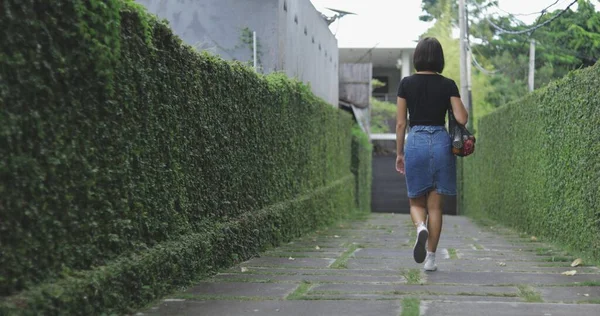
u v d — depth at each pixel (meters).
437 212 5.67
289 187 9.86
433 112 5.67
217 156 6.27
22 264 3.14
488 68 25.80
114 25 3.91
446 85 5.65
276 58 10.67
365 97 28.52
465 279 5.23
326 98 17.62
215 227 6.00
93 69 3.76
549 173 8.81
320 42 16.30
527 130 10.47
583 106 7.16
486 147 15.71
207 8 10.73
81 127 3.67
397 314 3.96
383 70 43.03
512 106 11.98
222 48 10.70
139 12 4.41
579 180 7.22
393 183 30.69
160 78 4.87
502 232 11.28
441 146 5.61
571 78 7.73
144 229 4.59
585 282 4.99
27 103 3.16
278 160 9.12
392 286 4.93
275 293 4.67
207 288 4.90
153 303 4.30
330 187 13.76
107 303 3.77
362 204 22.58
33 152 3.22
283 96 9.38
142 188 4.51
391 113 36.62
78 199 3.65
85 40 3.64
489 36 24.42
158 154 4.83
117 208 4.14
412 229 12.02
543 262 6.43
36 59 3.21
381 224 14.16
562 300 4.37
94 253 3.85
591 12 15.11
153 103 4.74
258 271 5.83
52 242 3.39
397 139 5.86
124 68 4.21
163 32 4.92
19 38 3.08
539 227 9.50
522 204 10.95
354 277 5.41
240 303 4.32
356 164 21.17
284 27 11.20
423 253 5.44
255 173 7.78
